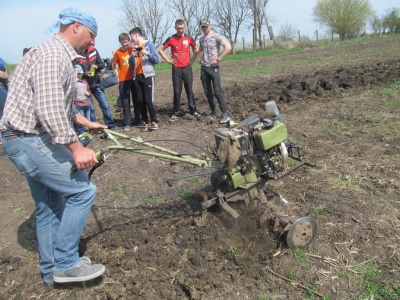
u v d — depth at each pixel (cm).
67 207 314
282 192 461
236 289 324
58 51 276
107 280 346
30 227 455
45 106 266
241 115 802
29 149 287
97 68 750
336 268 339
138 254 372
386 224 390
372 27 4178
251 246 366
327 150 577
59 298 333
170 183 379
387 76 1029
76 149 282
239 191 394
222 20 3731
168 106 1007
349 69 1164
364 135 622
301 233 355
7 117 284
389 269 334
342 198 441
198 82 1400
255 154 381
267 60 1967
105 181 546
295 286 323
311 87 949
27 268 379
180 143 673
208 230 398
